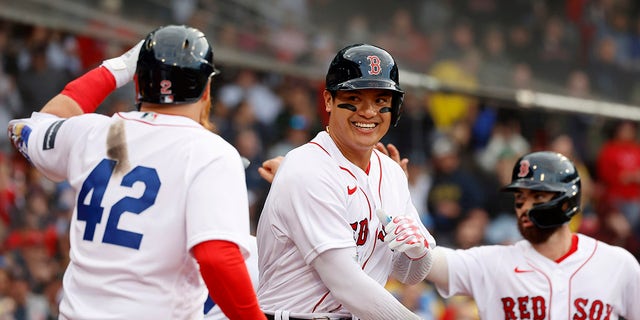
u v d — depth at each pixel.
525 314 19.12
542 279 19.12
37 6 33.16
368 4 38.41
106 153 14.15
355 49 15.72
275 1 36.75
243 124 39.25
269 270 16.08
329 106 15.95
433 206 42.47
